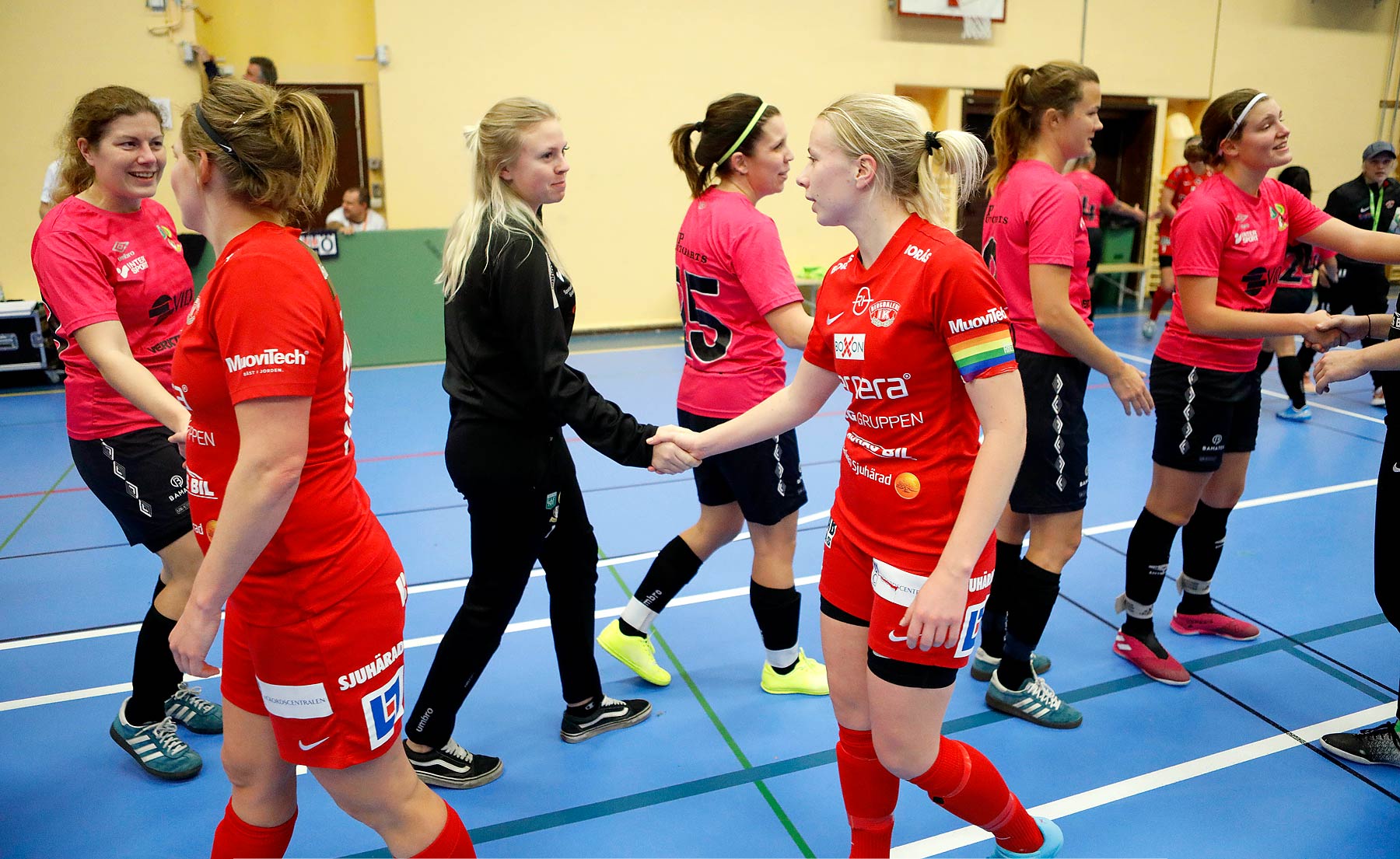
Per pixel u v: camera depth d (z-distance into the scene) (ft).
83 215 7.86
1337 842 7.30
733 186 8.73
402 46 27.91
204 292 4.76
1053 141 8.69
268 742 5.48
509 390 7.18
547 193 7.21
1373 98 40.22
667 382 24.53
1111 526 14.34
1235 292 9.19
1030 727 9.02
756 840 7.41
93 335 7.51
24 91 25.07
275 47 28.68
